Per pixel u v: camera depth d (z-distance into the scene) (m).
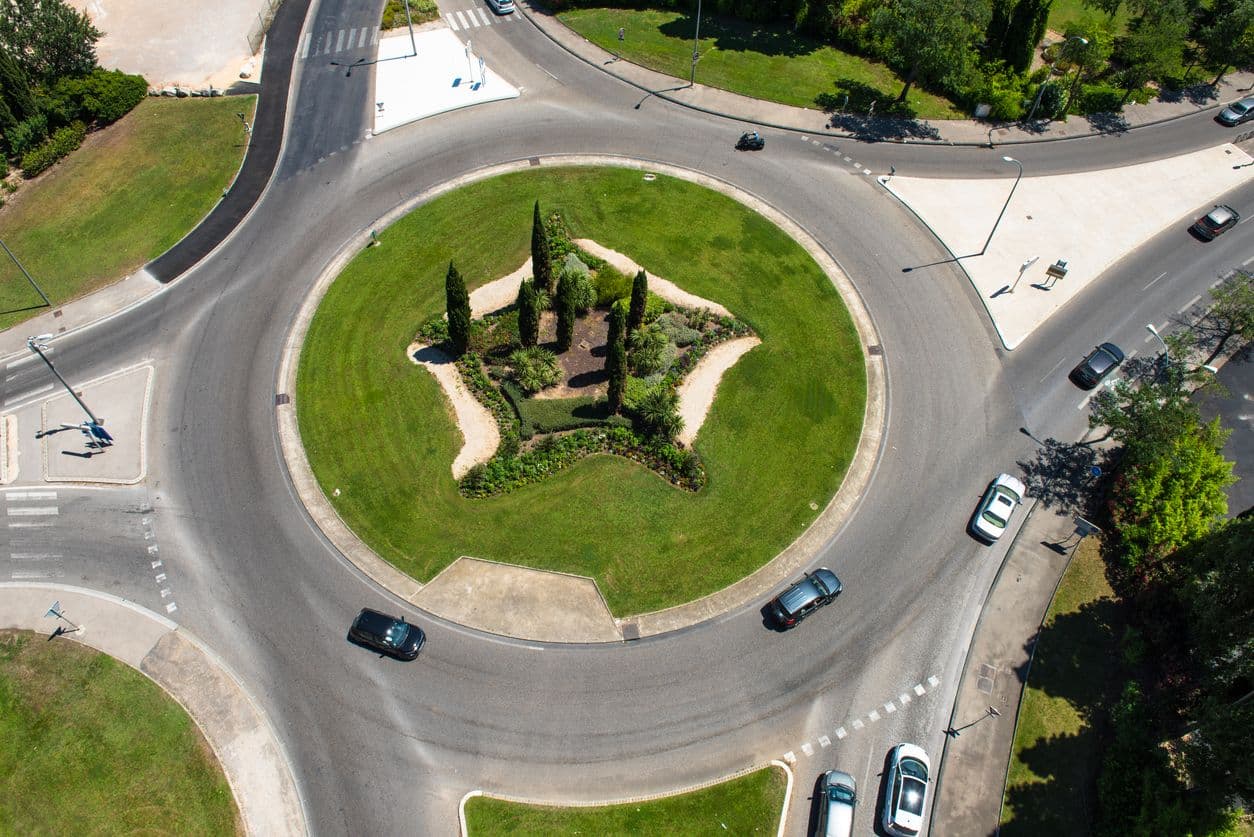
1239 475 52.31
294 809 38.19
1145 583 45.28
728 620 44.38
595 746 40.16
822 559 46.88
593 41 81.75
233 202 65.19
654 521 47.88
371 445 50.91
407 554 46.44
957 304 60.47
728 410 52.97
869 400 54.38
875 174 69.81
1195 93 79.44
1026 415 54.16
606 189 67.38
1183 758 37.09
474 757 39.72
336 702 41.34
